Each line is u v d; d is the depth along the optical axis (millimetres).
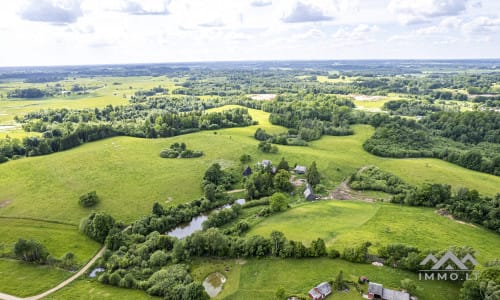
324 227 101375
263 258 86625
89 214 114562
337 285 71562
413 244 89938
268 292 73625
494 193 131375
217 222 110250
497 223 99750
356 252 81250
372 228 99938
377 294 67875
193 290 73000
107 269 88688
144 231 105500
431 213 112188
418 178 145625
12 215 113062
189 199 128125
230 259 88875
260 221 109688
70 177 139375
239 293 74500
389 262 79000
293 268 81125
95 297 76688
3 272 86125
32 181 135500
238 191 137750
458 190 119312
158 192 131000
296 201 126562
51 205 119312
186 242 92062
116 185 134500
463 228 101500
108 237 98188
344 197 129875
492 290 61625
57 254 94750
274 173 147000
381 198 128250
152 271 86188
